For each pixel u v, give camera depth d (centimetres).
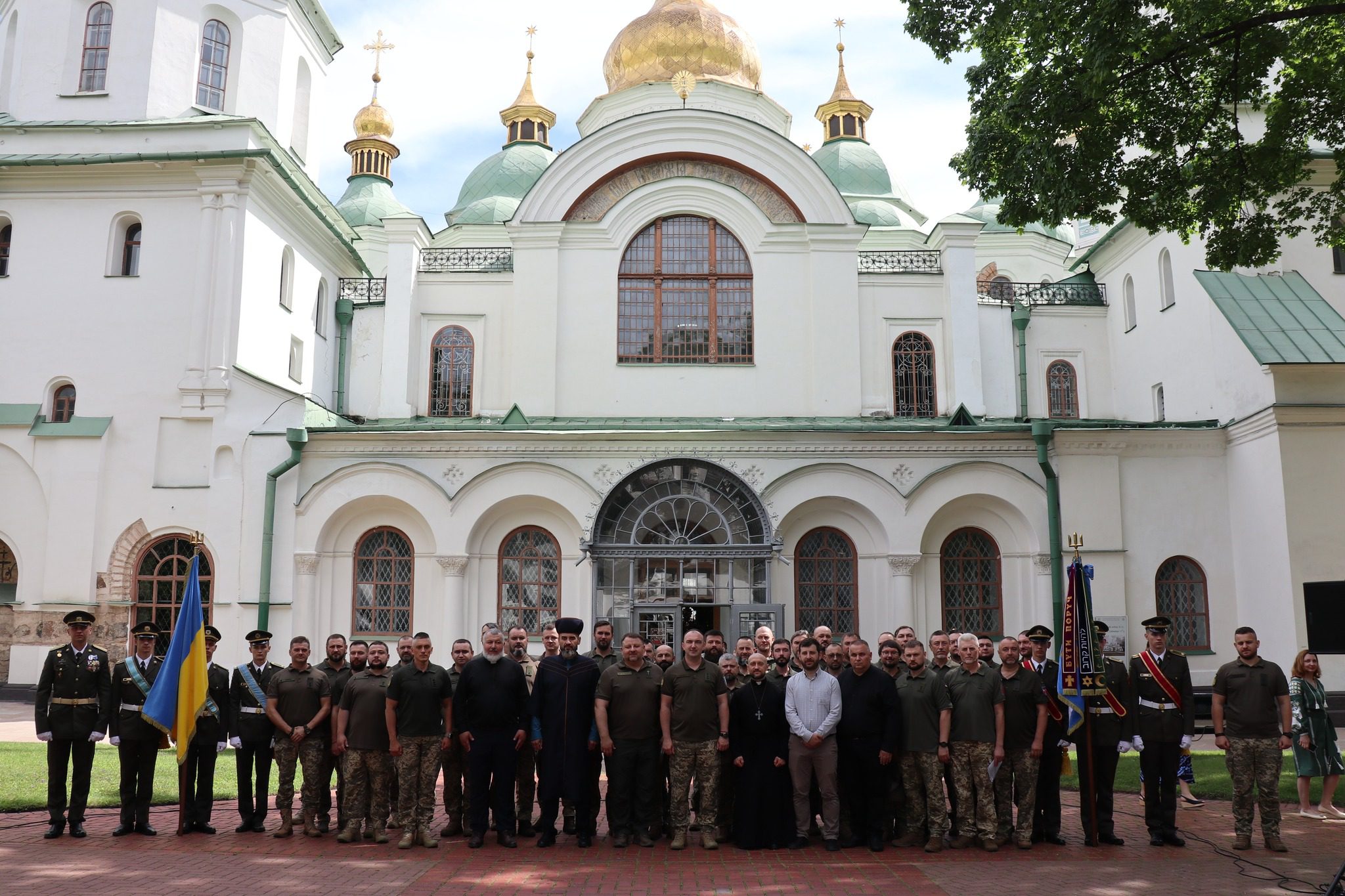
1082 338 3070
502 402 2961
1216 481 2325
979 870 1035
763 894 943
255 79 2892
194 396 2442
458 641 1266
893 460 2314
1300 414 2162
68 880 983
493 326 3002
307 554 2309
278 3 2950
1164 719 1155
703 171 2898
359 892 944
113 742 1195
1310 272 2500
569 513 2298
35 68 2719
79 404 2484
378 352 3075
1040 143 1597
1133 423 2650
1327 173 2477
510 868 1041
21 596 2409
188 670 1195
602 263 2852
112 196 2569
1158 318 2758
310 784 1188
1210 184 1670
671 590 2223
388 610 2353
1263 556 2200
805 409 2789
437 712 1164
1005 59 1669
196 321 2478
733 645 2205
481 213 3984
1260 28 1574
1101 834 1161
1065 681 1159
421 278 3016
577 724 1154
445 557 2286
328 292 3047
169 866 1040
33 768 1546
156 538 2416
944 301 2983
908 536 2284
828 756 1133
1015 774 1144
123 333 2509
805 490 2300
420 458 2330
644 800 1148
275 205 2680
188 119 2630
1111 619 2228
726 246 2891
